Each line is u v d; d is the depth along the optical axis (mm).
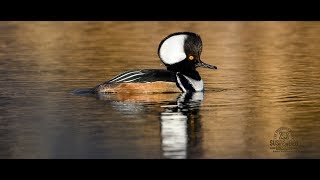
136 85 18812
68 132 15047
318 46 28016
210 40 29984
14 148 13984
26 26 34781
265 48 27656
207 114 16562
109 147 14039
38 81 20703
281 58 25031
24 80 20859
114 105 17453
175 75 19125
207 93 18953
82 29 33688
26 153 13672
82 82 20625
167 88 18922
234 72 22266
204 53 26438
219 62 24312
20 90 19359
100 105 17453
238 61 24500
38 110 16984
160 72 19109
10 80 20859
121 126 15500
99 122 15836
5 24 35438
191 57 19281
